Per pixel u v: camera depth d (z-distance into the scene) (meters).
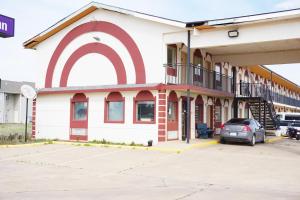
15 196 9.01
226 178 11.50
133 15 21.17
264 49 24.05
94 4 22.53
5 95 49.00
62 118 24.12
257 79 39.50
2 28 15.10
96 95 22.69
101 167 13.52
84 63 23.66
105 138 22.11
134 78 21.59
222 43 19.38
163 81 20.64
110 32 22.66
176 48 22.06
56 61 24.92
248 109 33.91
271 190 9.84
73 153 17.23
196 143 19.77
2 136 23.38
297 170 12.91
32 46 26.12
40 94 24.98
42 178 11.47
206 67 25.66
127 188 10.03
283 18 17.58
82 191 9.62
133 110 21.14
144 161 14.84
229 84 29.31
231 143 21.67
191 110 22.91
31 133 27.83
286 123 32.34
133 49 21.72
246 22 18.17
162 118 20.14
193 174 12.16
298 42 21.47
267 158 15.73
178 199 8.71
